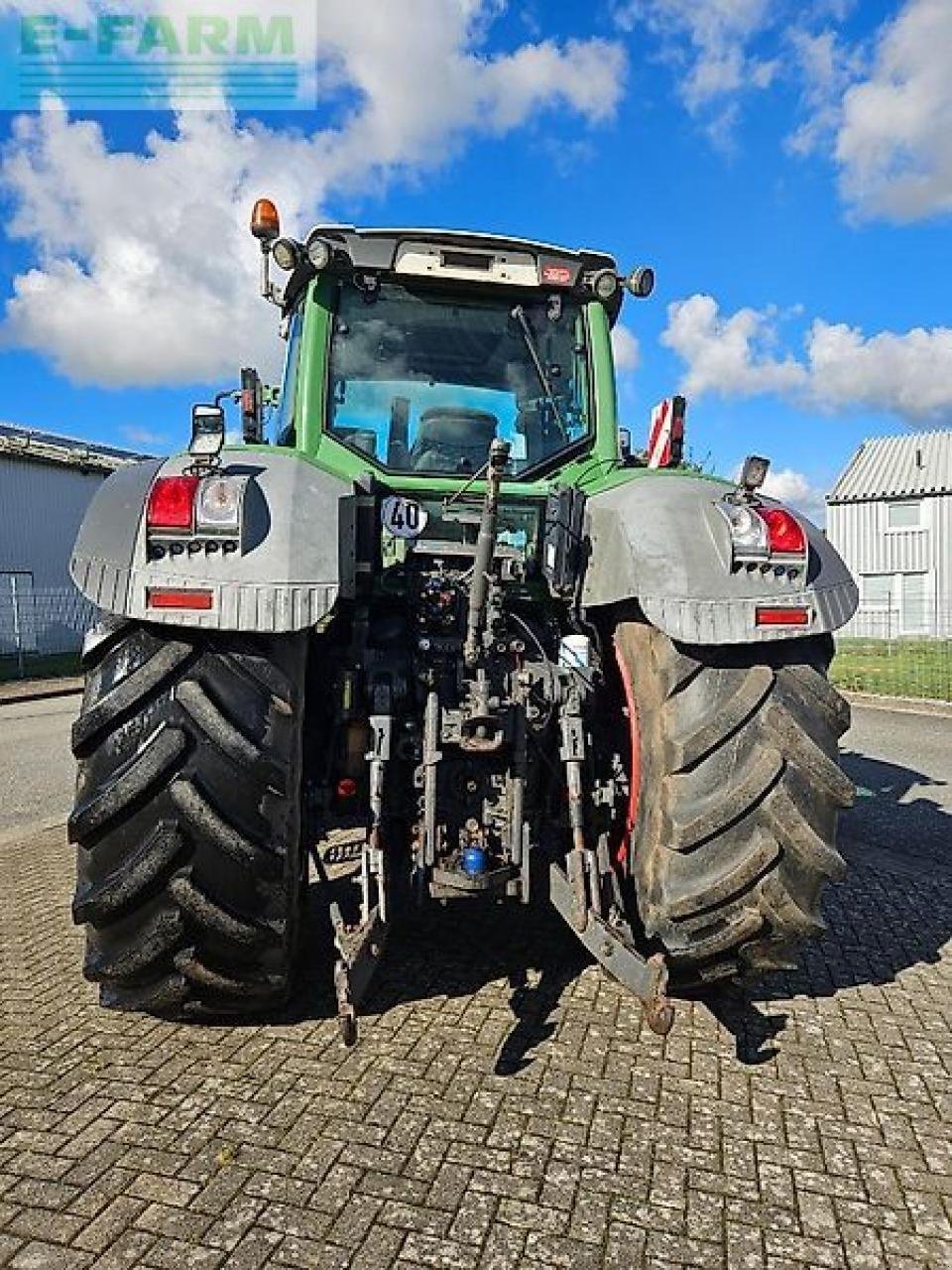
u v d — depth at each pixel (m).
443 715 2.86
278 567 2.49
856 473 35.94
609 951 2.47
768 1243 1.99
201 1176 2.15
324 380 3.52
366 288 3.56
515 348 3.67
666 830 2.70
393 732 2.96
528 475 3.63
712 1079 2.62
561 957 3.42
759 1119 2.43
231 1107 2.42
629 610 3.08
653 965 2.38
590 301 3.74
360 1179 2.15
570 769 2.82
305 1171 2.17
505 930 3.68
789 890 2.66
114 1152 2.23
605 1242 1.97
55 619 24.20
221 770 2.49
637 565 2.74
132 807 2.49
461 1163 2.21
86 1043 2.78
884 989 3.26
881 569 34.59
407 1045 2.76
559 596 3.17
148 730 2.50
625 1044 2.80
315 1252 1.92
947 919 4.02
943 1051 2.82
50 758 9.38
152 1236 1.96
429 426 3.58
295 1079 2.57
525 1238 1.98
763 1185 2.17
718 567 2.71
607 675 3.26
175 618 2.44
